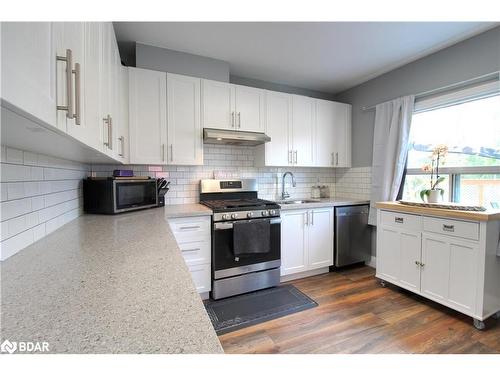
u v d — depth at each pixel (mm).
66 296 636
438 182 2363
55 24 648
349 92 3508
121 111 2105
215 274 2277
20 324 510
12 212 964
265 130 2861
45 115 582
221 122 2609
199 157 2514
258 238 2381
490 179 2191
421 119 2711
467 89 2248
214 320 1972
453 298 1936
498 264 1844
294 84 3377
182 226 2168
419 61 2637
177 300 622
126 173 2135
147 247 1077
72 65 767
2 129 652
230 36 2221
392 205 2412
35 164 1160
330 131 3303
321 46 2389
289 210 2721
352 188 3469
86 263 879
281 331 1822
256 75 3086
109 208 1932
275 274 2570
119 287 691
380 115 2975
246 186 3008
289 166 3102
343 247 3021
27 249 1046
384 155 2920
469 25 2039
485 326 1834
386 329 1828
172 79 2395
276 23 2023
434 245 2068
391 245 2443
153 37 2242
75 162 1801
